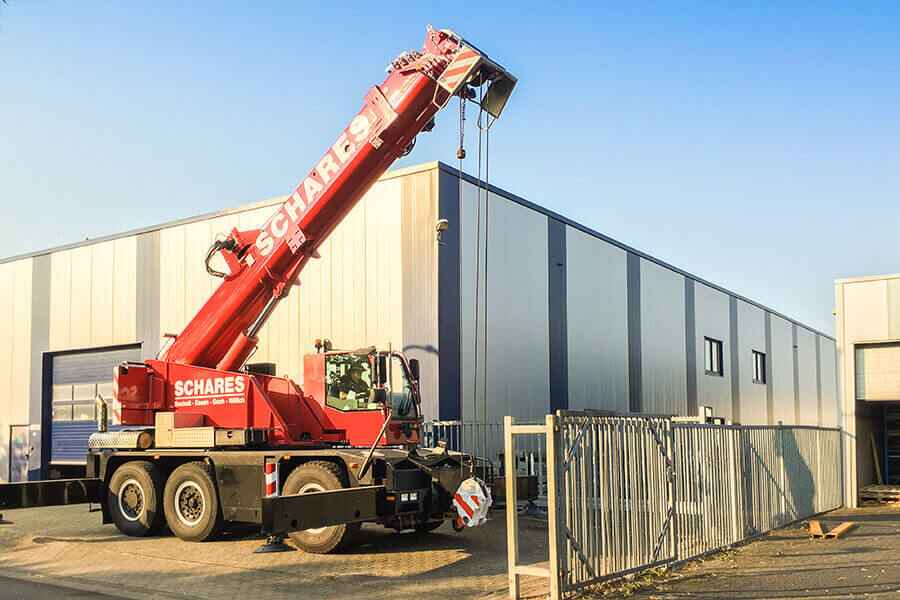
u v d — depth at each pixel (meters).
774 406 37.31
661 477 8.98
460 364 16.69
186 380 12.15
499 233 18.67
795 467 13.59
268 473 10.46
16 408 24.14
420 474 10.52
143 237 21.75
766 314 37.41
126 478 12.14
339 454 10.30
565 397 20.62
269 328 18.75
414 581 8.48
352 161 10.88
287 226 11.47
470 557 9.90
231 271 11.92
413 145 11.05
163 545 11.05
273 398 11.91
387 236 17.23
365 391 11.39
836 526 12.39
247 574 8.91
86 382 22.84
